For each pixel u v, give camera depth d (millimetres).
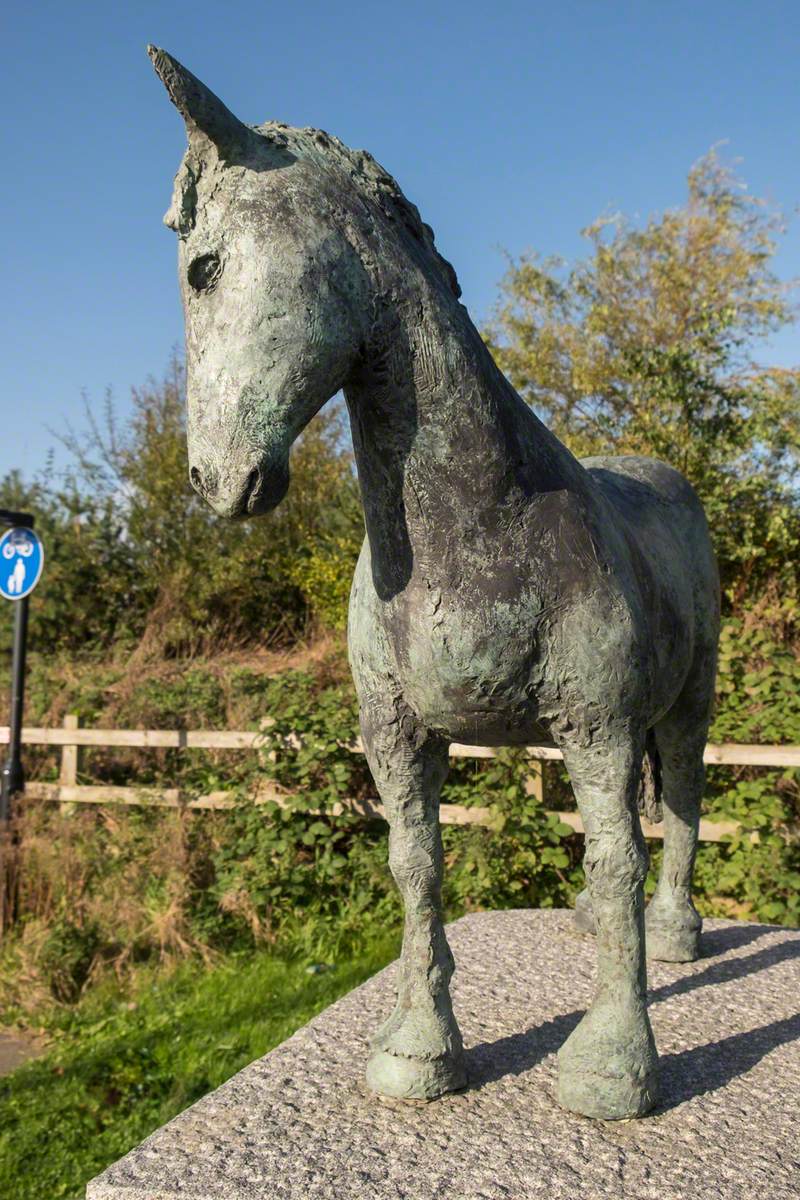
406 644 1675
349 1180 1633
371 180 1586
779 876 4043
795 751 4117
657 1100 1852
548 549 1649
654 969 2688
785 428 7277
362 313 1500
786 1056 2096
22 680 5098
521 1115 1833
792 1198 1564
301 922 4590
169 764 5898
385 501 1636
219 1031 3648
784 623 6207
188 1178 1651
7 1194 2707
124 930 4535
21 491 11289
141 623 10742
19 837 4906
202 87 1408
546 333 10984
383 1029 1995
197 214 1457
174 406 11711
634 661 1718
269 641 10539
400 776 1872
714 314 7973
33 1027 3953
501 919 3221
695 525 2627
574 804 5020
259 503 1430
